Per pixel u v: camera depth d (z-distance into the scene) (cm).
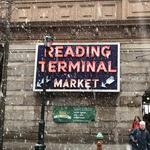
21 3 2731
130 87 2517
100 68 2547
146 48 2536
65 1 2691
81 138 2516
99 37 2591
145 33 2542
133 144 1664
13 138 2584
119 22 2550
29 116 2598
